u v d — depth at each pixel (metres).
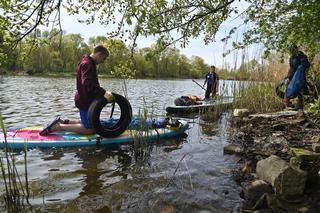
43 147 5.88
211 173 4.68
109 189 4.07
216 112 10.52
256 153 5.42
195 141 6.75
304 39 6.64
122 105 6.35
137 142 5.78
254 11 5.67
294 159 4.21
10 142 5.75
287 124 7.13
